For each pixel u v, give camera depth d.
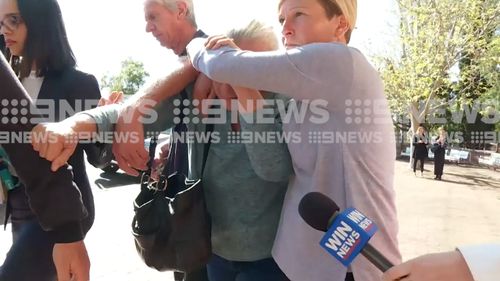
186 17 2.50
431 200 10.98
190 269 1.88
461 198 11.46
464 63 20.30
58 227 1.55
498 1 18.42
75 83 2.16
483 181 16.30
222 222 1.99
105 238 6.32
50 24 2.11
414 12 19.42
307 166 1.71
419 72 19.94
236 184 1.93
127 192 10.19
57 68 2.15
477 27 19.03
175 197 1.83
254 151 1.74
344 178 1.63
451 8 19.00
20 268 1.98
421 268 1.09
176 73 1.89
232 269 2.08
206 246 1.89
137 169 1.84
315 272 1.69
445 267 1.08
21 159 1.46
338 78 1.54
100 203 8.95
